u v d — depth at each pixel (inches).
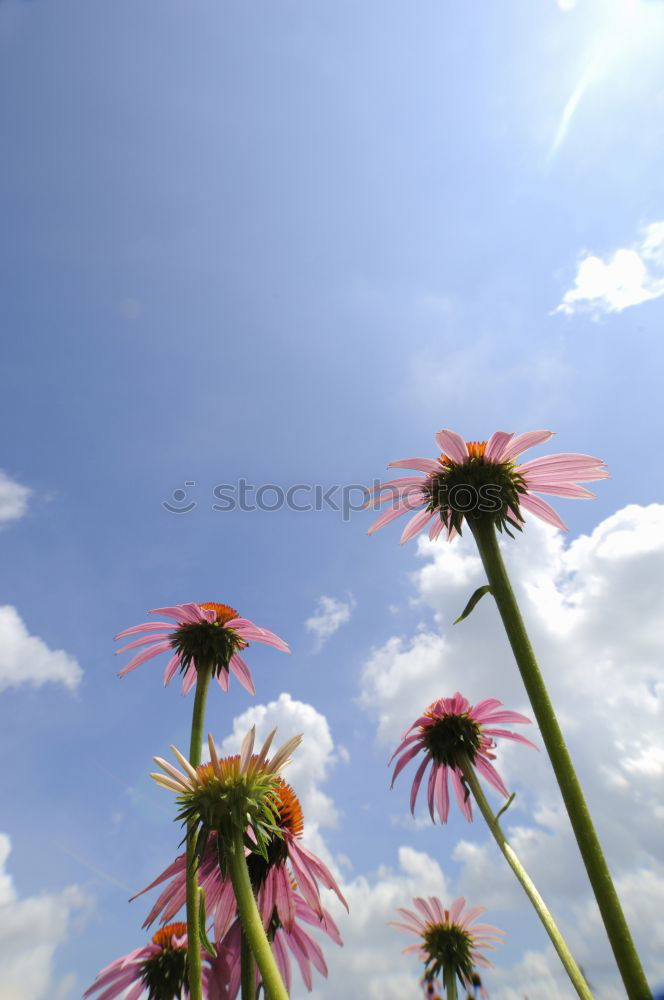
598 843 7.1
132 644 14.9
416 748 14.7
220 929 9.9
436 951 14.4
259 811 8.4
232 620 14.9
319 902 10.1
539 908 8.8
